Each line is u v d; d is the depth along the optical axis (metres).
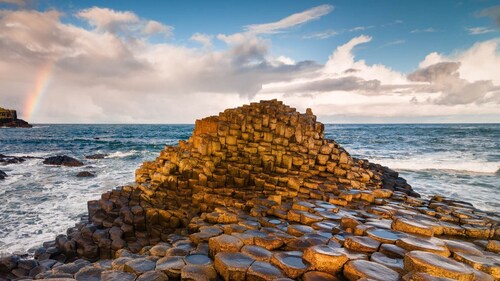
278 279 4.30
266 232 6.35
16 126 129.75
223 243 5.20
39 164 27.88
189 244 6.15
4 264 7.89
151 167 14.45
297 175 11.99
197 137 13.83
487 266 4.52
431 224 7.06
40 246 9.99
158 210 10.19
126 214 10.27
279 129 14.16
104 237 9.48
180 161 12.54
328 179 11.82
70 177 21.89
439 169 26.48
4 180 20.61
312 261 4.67
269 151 13.00
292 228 6.62
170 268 4.84
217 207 9.51
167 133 89.75
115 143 52.28
